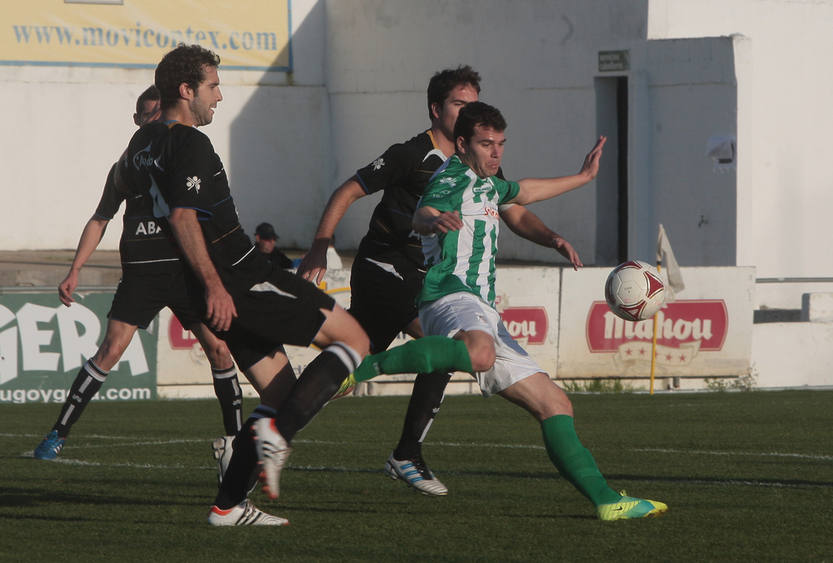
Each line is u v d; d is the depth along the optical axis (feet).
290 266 149.79
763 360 154.51
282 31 319.27
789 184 259.60
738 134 231.71
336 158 323.98
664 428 104.37
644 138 248.93
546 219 274.36
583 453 57.21
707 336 149.48
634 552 49.60
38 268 251.39
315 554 49.44
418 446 65.51
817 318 160.45
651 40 246.06
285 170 322.34
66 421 81.05
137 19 306.55
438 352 51.42
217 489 68.03
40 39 299.58
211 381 137.69
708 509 60.29
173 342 136.05
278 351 56.49
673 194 245.04
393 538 52.85
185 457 83.61
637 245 248.93
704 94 237.45
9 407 124.88
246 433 54.34
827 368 157.69
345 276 140.97
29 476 73.51
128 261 75.92
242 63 317.01
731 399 134.62
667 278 147.64
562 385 145.79
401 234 65.36
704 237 239.30
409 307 65.67
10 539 52.70
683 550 49.96
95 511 60.18
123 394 134.62
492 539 52.54
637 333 147.23
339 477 73.20
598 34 256.93
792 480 71.67
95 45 303.89
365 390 145.69
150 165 56.03
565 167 267.18
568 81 264.52
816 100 262.26
